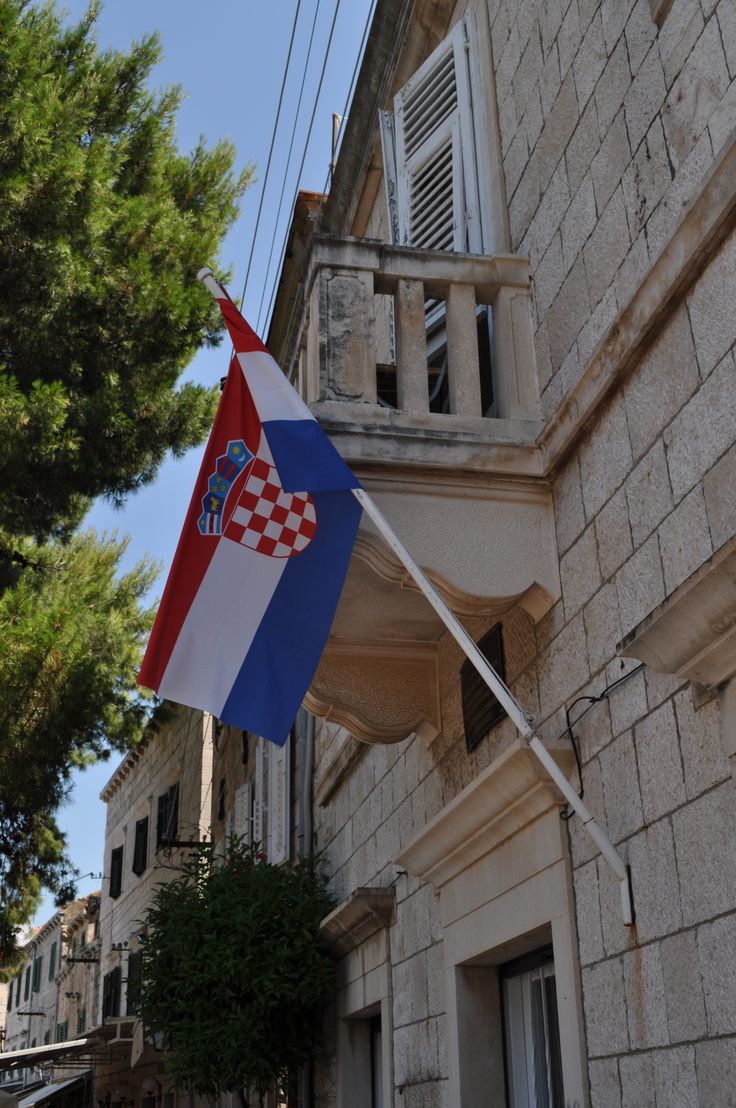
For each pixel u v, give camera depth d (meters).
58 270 9.59
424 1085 6.33
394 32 9.26
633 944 3.98
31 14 10.66
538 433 5.27
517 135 6.12
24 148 9.34
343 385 5.21
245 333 4.91
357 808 8.77
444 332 6.63
